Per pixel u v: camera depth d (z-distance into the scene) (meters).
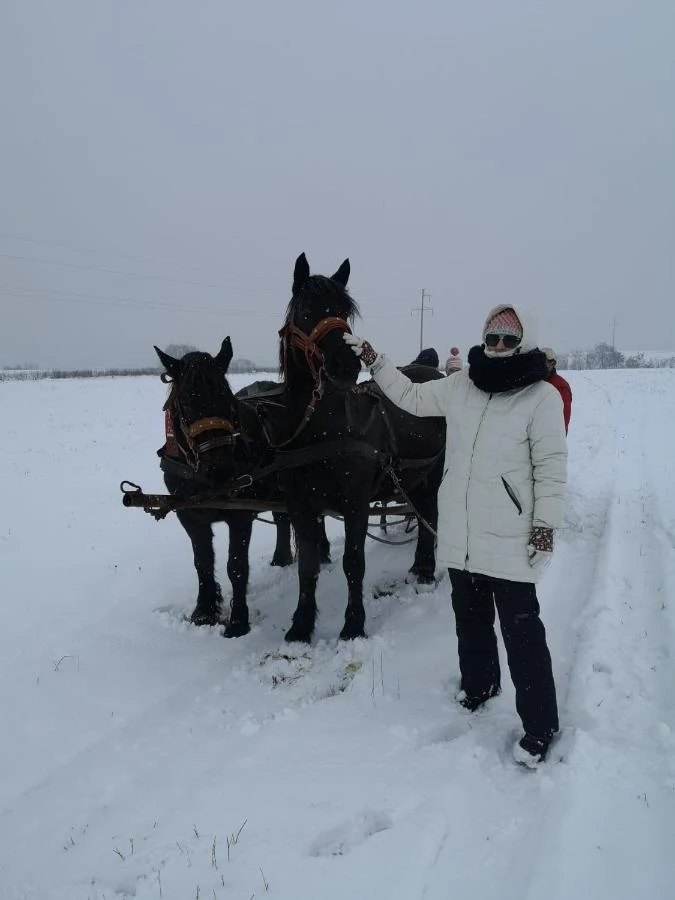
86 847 2.80
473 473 3.17
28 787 3.31
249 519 4.98
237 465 4.32
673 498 7.27
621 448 11.37
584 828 2.49
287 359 4.43
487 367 3.07
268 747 3.42
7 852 2.86
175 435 4.54
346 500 4.51
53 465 12.65
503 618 3.17
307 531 4.72
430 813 2.66
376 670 4.16
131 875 2.55
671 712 3.26
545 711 3.04
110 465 12.67
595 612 4.38
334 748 3.34
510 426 3.10
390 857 2.42
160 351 4.54
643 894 2.20
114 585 6.24
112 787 3.25
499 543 3.10
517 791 2.85
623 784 2.76
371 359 3.61
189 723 3.82
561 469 3.02
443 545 3.33
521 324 3.00
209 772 3.26
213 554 5.29
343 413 4.47
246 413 4.82
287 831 2.69
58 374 41.56
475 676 3.52
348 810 2.78
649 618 4.29
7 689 4.25
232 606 5.05
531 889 2.20
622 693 3.46
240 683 4.27
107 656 4.73
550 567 5.44
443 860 2.44
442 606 5.12
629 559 5.42
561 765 2.87
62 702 4.09
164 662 4.62
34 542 7.76
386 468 4.85
